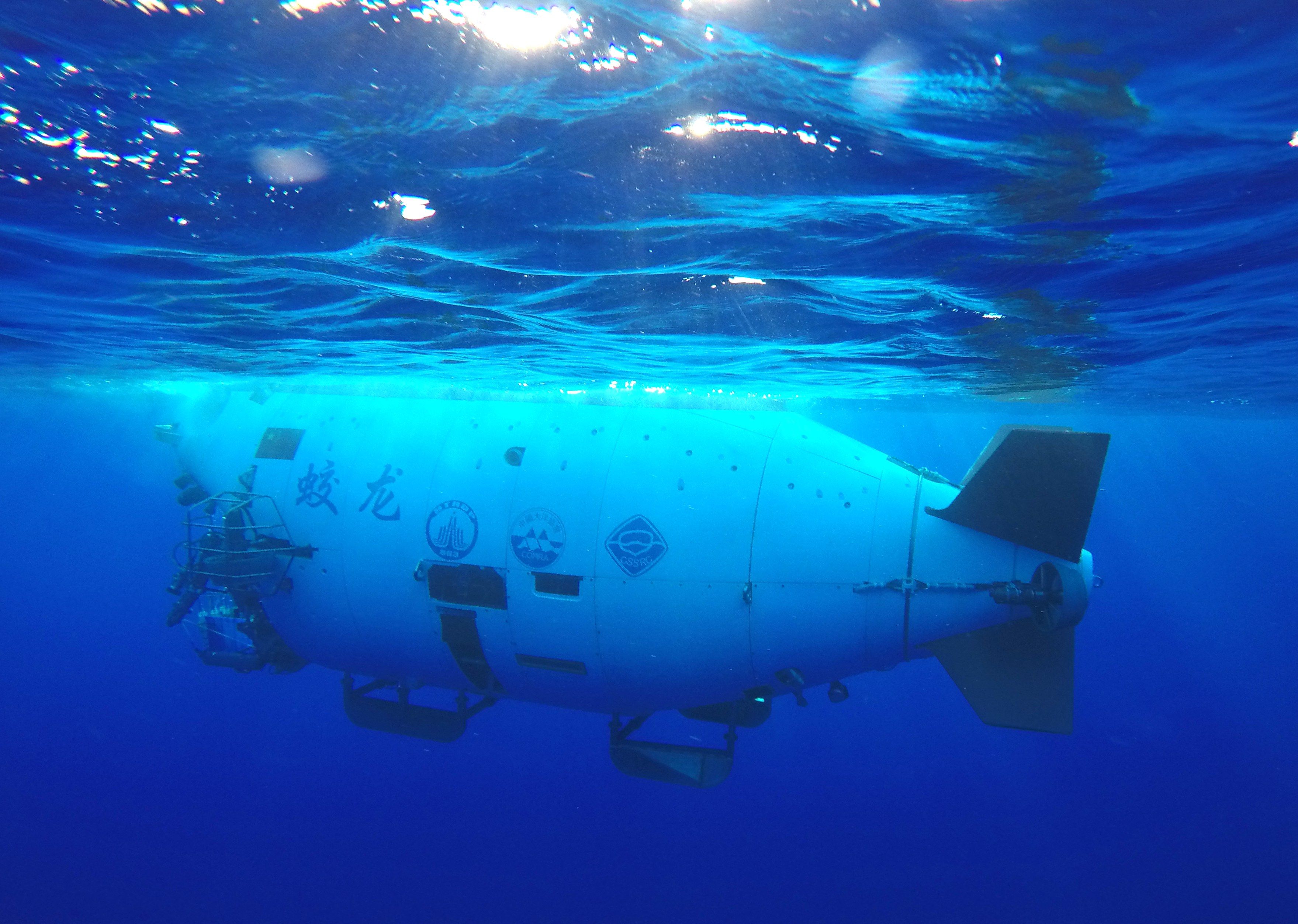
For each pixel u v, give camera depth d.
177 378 15.68
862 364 11.55
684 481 6.76
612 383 13.34
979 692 6.40
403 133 4.09
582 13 3.07
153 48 3.33
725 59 3.33
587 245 5.86
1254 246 5.87
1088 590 6.15
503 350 10.30
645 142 4.13
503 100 3.72
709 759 7.28
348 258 6.31
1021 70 3.35
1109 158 4.23
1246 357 11.78
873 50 3.24
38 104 3.85
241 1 3.06
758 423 7.10
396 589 7.29
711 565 6.54
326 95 3.71
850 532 6.50
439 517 7.13
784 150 4.20
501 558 6.89
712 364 11.47
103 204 5.21
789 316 8.23
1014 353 10.89
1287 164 4.29
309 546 7.60
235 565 7.45
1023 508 6.13
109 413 31.28
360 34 3.21
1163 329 9.20
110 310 8.72
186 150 4.36
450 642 7.29
